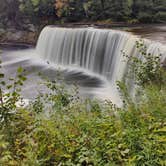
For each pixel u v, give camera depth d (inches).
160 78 325.1
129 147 151.5
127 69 530.9
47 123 184.7
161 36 592.1
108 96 516.7
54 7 1144.2
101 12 1099.9
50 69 812.0
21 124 191.3
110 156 148.0
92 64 748.0
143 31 697.6
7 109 182.9
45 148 160.6
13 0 1203.2
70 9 1109.7
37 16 1183.6
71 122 194.9
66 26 942.4
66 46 850.1
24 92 528.7
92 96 518.9
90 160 146.4
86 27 869.2
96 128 177.6
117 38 655.8
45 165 150.3
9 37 1176.8
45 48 952.3
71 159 153.2
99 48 721.6
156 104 218.5
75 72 767.1
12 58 957.2
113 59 652.7
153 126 171.0
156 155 139.5
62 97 278.5
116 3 1091.3
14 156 153.3
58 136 166.7
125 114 196.5
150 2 1114.7
